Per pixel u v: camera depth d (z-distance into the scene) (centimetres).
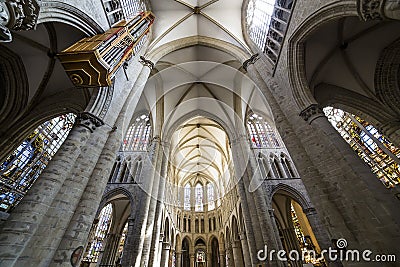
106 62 550
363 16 491
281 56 914
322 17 658
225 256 2691
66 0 552
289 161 1689
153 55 1320
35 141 1246
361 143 1401
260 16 1234
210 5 1484
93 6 695
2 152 864
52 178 536
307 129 728
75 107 908
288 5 910
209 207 3083
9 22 344
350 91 1050
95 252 2234
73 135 639
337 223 553
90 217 586
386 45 941
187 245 3322
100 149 694
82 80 523
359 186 538
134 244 1212
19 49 857
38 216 479
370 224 493
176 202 2398
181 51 1620
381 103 992
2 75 901
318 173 656
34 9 378
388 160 1212
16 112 933
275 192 1491
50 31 779
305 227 1959
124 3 985
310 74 966
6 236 430
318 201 614
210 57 1709
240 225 1809
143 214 1343
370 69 988
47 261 471
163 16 1481
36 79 936
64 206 538
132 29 885
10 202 1108
